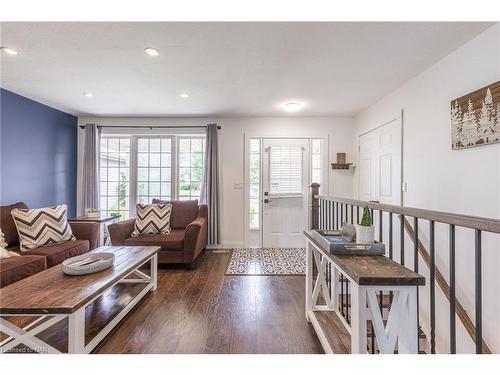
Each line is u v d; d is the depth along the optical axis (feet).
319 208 10.14
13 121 11.00
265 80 9.50
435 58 7.77
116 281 6.15
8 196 10.85
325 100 11.80
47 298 4.98
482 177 6.39
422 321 8.52
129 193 15.35
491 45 6.12
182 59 7.91
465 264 6.82
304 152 14.89
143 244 11.07
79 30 6.36
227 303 8.04
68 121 14.23
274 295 8.64
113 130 14.92
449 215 3.17
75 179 14.79
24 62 8.14
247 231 14.87
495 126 5.96
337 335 5.83
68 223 10.66
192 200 14.01
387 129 11.06
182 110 13.52
